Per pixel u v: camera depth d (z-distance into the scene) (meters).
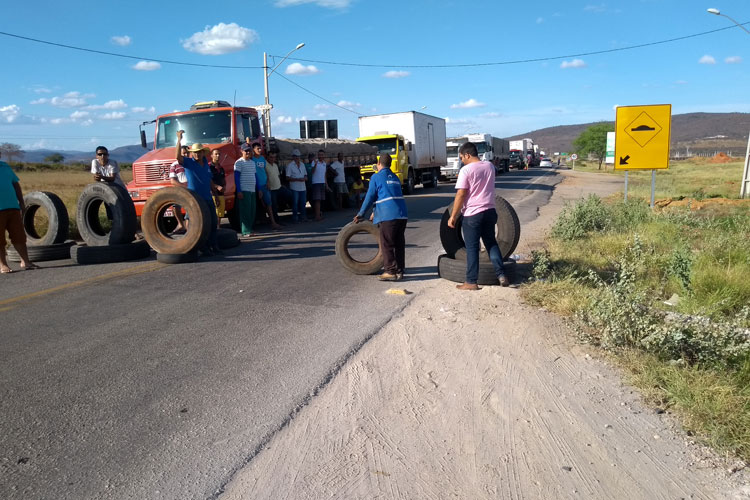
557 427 3.57
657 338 4.50
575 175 48.09
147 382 4.21
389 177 7.41
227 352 4.84
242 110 13.24
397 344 5.06
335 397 4.00
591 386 4.17
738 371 4.23
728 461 3.18
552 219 15.05
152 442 3.37
